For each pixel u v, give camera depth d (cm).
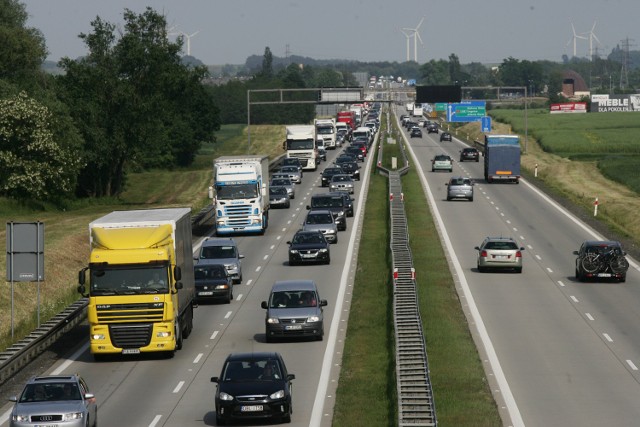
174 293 7869
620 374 6981
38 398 5503
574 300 10025
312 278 11500
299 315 8188
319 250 12406
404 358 7006
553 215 17288
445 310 9394
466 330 8562
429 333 8369
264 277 11756
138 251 7750
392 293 9869
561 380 6838
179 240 8275
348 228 15825
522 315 9256
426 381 6234
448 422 5725
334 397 6481
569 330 8569
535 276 11550
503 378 6931
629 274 11812
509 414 5975
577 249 13712
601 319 9050
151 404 6375
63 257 13150
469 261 12638
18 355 7406
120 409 6259
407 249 12212
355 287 10800
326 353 7831
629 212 17538
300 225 16600
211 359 7744
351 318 9212
